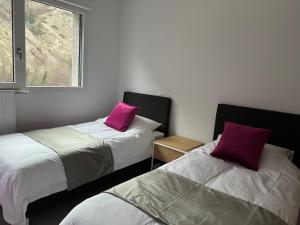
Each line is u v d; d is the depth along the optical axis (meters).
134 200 1.38
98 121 3.32
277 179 1.87
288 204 1.53
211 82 2.90
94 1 3.34
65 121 3.34
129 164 2.68
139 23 3.51
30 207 1.81
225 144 2.22
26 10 2.78
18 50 2.69
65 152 2.10
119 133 2.86
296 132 2.34
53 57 3.15
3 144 2.17
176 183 1.64
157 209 1.32
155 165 3.11
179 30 3.10
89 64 3.48
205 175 1.85
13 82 2.72
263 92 2.56
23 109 2.86
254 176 1.89
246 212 1.36
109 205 1.34
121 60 3.82
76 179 2.08
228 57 2.75
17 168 1.78
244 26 2.61
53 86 3.13
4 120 2.63
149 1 3.35
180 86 3.18
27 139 2.36
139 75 3.61
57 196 1.99
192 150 2.51
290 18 2.34
